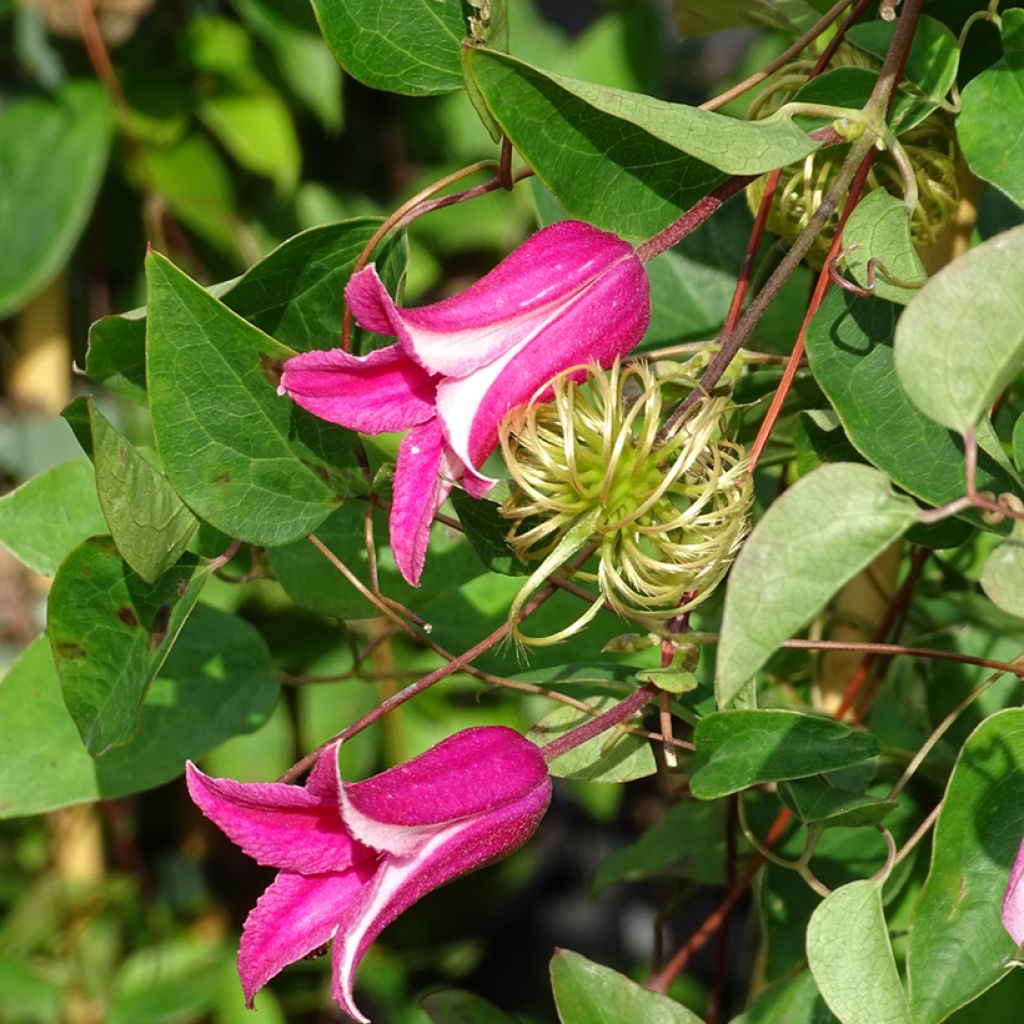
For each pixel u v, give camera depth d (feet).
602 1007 1.26
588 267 1.14
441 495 1.12
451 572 1.40
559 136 1.16
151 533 1.21
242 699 1.44
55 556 1.33
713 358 1.20
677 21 1.41
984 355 1.05
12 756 1.38
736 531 1.17
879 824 1.21
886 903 1.36
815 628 1.47
